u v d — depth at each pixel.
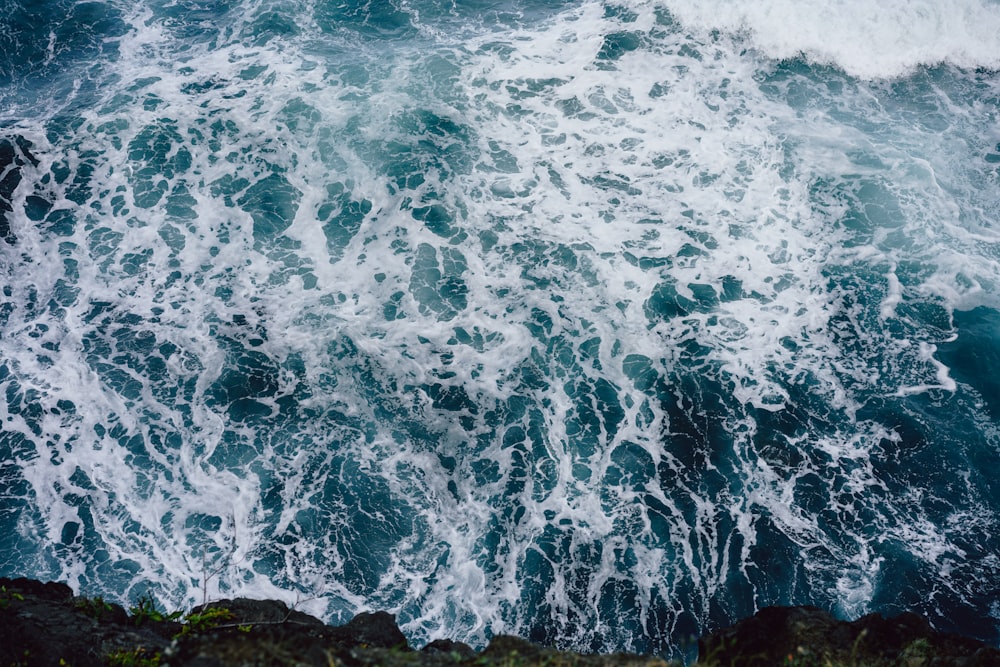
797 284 20.27
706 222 21.62
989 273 20.28
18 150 22.84
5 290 19.81
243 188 22.27
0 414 17.58
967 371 18.47
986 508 16.22
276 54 26.12
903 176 22.72
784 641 9.28
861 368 18.62
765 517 16.25
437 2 28.00
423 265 20.67
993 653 8.55
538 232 21.41
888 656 8.97
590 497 16.66
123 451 17.09
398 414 17.97
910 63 26.02
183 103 24.41
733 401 18.16
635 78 25.44
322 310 19.73
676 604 15.09
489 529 16.20
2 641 8.18
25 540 15.67
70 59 25.80
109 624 8.66
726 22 26.66
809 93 25.28
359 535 16.02
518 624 14.91
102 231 21.11
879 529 15.97
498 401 18.23
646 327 19.52
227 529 15.98
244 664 7.63
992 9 26.22
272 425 17.66
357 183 22.48
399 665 8.07
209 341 19.05
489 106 24.58
